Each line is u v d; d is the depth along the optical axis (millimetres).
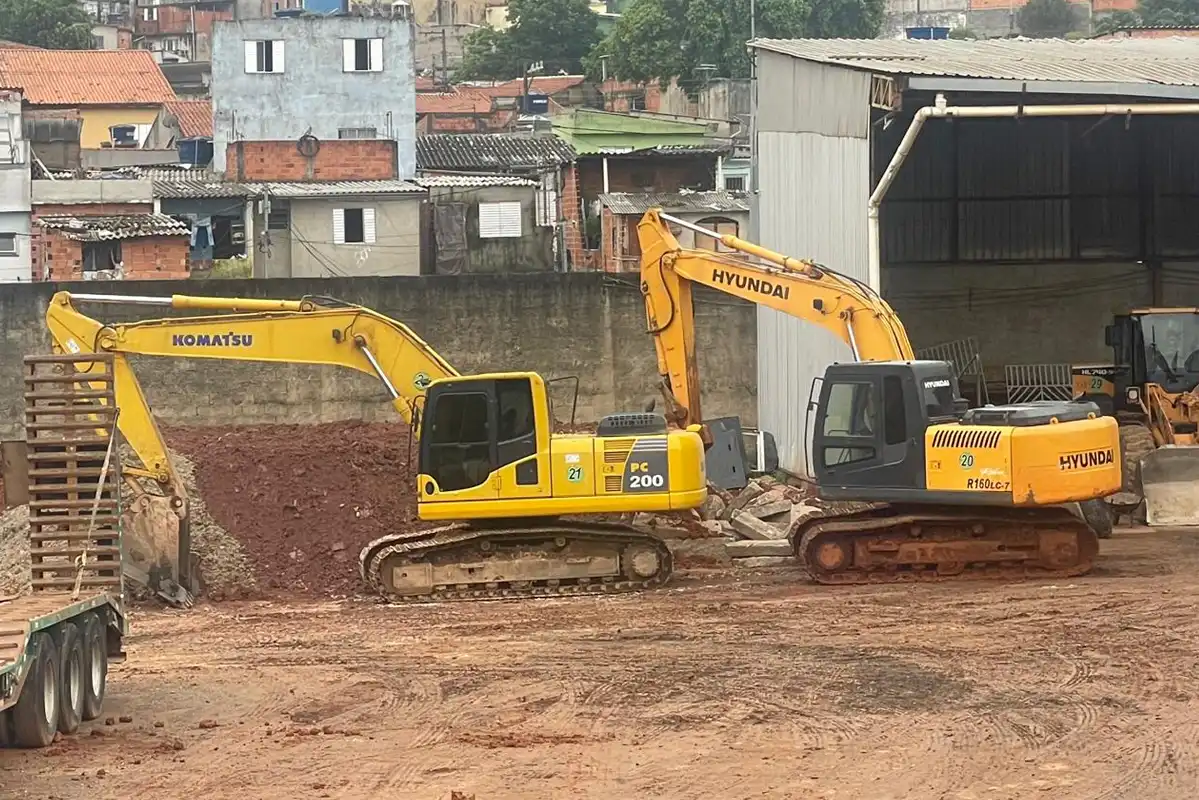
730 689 13867
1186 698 12984
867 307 20781
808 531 19672
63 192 46406
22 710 12055
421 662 15570
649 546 19875
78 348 20609
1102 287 34156
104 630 13758
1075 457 18578
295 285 33000
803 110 28609
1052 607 17031
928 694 13453
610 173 52969
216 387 33000
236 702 14102
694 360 21922
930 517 19234
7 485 14695
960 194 34031
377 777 11406
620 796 10758
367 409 33406
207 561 21703
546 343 33688
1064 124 33750
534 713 13250
